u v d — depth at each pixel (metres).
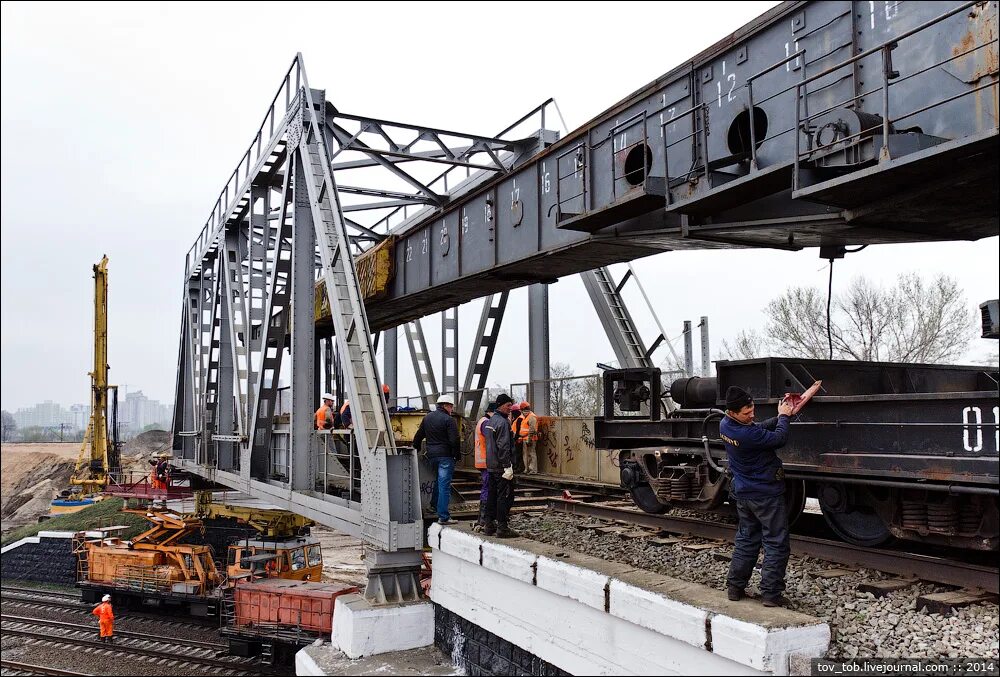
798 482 8.20
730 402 6.08
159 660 19.16
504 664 8.58
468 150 16.73
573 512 11.63
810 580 7.08
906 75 6.59
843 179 6.17
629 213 9.46
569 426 14.84
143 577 23.78
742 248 10.27
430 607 10.20
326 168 12.64
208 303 26.20
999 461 5.72
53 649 20.38
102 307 43.16
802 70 7.57
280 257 15.09
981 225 7.29
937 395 6.27
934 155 5.45
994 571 6.09
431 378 24.53
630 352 17.38
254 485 15.33
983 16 5.92
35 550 31.44
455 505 12.25
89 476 42.12
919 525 6.66
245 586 19.39
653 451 10.00
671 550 8.77
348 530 11.04
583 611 7.32
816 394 7.97
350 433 11.43
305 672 9.59
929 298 27.08
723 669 5.65
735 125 8.50
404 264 16.98
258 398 15.12
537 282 14.23
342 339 11.43
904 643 5.53
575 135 11.24
